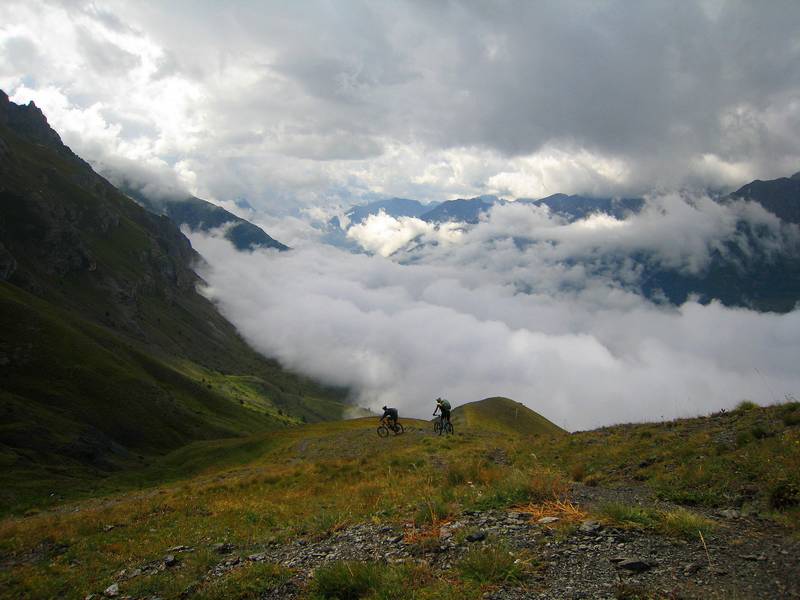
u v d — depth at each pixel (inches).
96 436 4224.9
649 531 422.0
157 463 3120.1
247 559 515.5
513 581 352.8
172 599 439.2
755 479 530.9
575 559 379.9
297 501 862.5
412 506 614.2
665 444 776.9
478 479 721.0
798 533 387.5
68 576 590.9
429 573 382.3
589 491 605.6
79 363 6013.8
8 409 3905.0
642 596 312.3
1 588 581.9
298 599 383.9
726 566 344.5
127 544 713.6
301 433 3120.1
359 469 1097.4
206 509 901.8
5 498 2026.3
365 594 370.9
